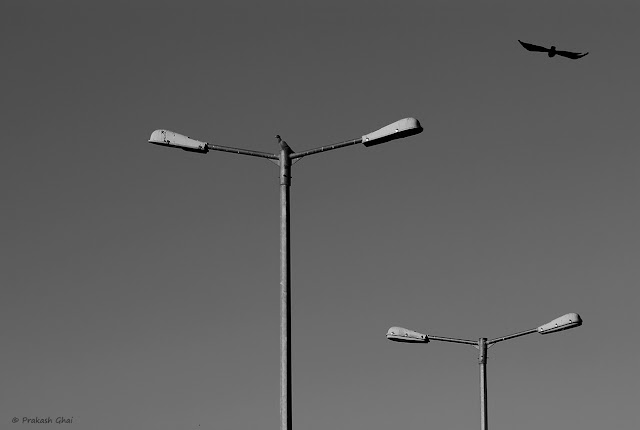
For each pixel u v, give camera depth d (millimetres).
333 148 27359
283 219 26891
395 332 49344
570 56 44469
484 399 49438
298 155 27438
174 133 28062
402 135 26984
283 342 25969
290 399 25625
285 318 26141
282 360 25859
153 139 28016
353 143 27250
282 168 27266
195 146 27797
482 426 49375
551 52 44625
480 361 49719
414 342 49250
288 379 25719
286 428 25484
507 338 49875
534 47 44969
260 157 27516
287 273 26484
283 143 27500
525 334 49562
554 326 49094
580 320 48938
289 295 26328
